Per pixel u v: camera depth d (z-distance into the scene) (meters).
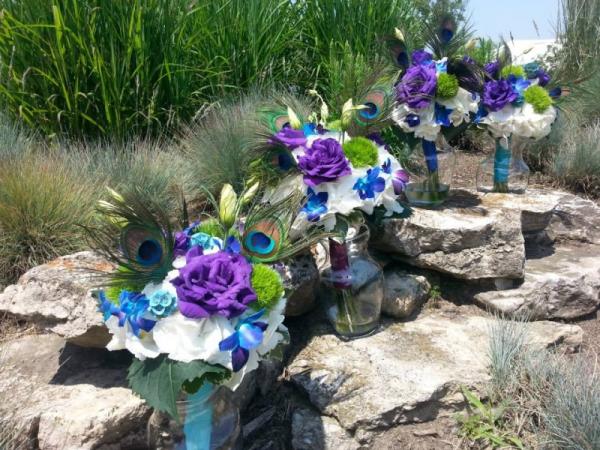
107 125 3.71
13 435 1.63
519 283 2.57
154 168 3.11
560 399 1.87
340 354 2.15
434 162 2.72
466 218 2.56
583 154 4.01
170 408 1.22
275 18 4.52
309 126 2.01
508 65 2.96
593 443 1.73
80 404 1.74
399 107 2.46
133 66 3.73
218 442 1.48
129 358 2.03
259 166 1.97
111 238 1.34
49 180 2.75
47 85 3.61
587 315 2.66
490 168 3.20
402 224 2.48
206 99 4.16
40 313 1.91
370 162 1.91
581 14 6.15
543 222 2.88
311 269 2.30
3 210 2.59
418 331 2.33
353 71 2.72
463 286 2.63
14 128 3.37
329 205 1.85
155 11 3.81
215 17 4.25
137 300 1.27
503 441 1.87
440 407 1.94
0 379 1.90
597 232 3.18
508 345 2.12
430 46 2.76
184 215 1.52
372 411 1.86
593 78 5.27
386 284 2.48
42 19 3.59
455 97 2.47
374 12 4.68
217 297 1.20
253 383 2.04
